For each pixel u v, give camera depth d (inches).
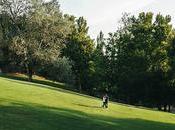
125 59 3838.6
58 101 1786.4
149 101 3745.1
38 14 3636.8
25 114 1222.9
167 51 3764.8
